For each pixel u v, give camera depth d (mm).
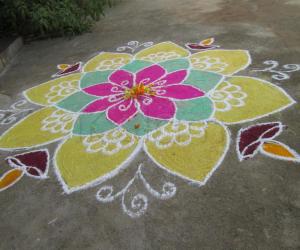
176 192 1928
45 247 1763
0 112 3164
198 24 4500
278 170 1948
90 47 4402
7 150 2578
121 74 3475
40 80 3713
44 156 2432
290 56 3234
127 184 2047
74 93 3250
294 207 1718
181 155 2193
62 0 4902
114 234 1759
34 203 2039
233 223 1695
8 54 4387
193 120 2512
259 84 2852
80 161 2311
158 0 5984
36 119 2930
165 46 4000
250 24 4172
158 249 1641
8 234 1871
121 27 4930
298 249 1525
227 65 3277
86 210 1927
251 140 2215
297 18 4086
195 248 1613
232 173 1983
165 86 3072
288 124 2309
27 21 4879
